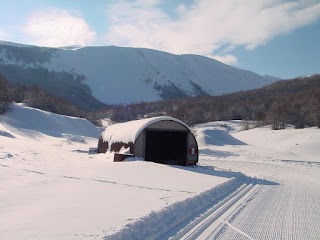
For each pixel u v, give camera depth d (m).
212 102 136.62
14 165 16.55
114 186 12.77
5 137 36.31
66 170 16.53
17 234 6.73
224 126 89.19
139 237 7.03
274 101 112.31
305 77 178.38
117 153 22.92
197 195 11.26
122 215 8.44
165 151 25.41
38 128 59.38
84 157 25.97
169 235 7.55
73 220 7.86
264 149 44.69
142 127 23.34
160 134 25.50
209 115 112.12
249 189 15.27
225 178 17.22
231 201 12.00
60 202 9.61
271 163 31.47
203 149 41.34
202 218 9.32
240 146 47.44
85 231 7.05
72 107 100.44
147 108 154.88
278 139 55.16
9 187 11.19
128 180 14.44
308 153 43.41
